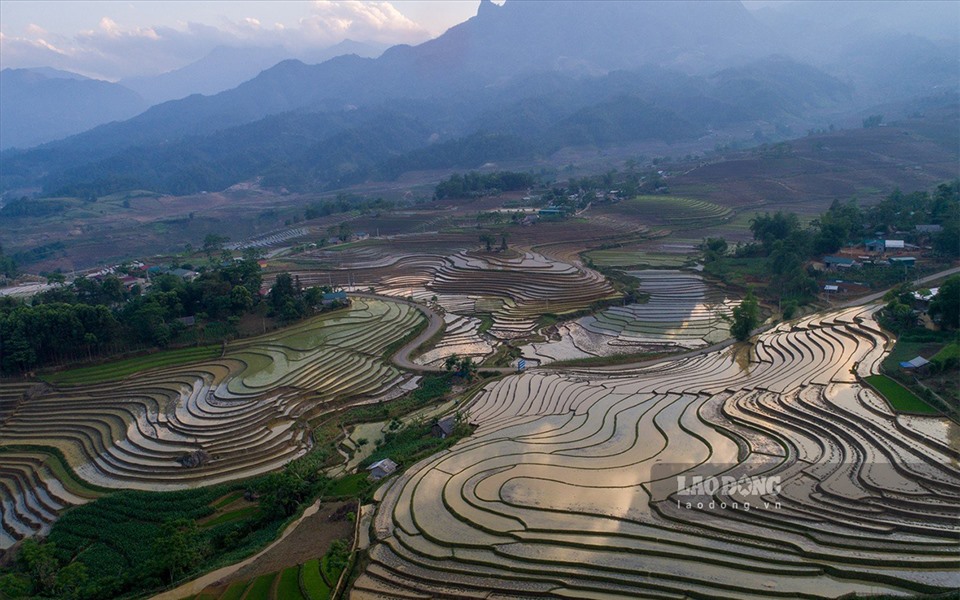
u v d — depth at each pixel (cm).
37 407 6066
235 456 5188
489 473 4416
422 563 3419
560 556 3362
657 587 3050
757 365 6378
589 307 9269
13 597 3556
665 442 4753
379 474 4619
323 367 6919
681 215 15112
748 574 3094
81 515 4516
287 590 3303
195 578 3534
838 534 3344
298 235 16438
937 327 6216
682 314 8819
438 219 16462
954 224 8781
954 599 2741
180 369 6844
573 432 5084
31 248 18475
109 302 8838
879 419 4675
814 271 8969
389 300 9769
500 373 6950
